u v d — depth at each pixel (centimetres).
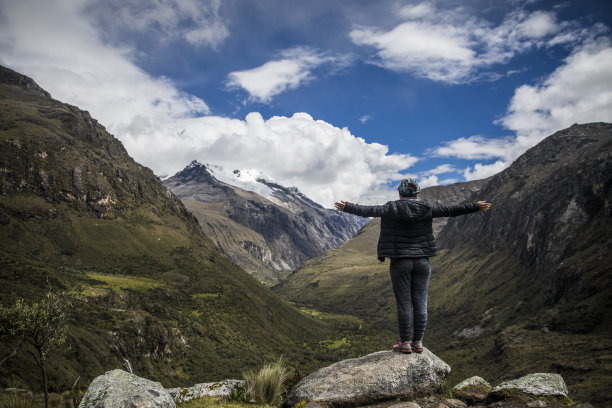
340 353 17012
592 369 8469
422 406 705
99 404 636
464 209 734
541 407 646
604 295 12962
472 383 841
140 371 10069
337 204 759
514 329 14062
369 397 730
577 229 18675
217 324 16100
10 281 10081
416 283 779
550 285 16788
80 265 16838
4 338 1335
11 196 18612
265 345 16538
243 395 1040
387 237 762
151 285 16575
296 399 767
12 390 1719
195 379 11338
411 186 764
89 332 9394
